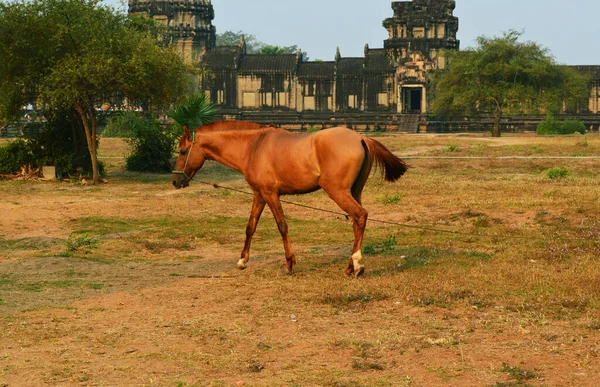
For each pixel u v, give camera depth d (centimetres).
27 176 3066
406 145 5350
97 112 3078
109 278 1122
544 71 7744
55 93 2755
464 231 1526
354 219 1039
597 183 2453
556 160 3525
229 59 9925
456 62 8144
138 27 3503
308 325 820
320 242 1457
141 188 2686
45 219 1844
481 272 1060
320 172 1049
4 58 2906
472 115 8956
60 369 681
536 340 744
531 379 637
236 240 1507
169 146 3438
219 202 2152
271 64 9875
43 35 2914
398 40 9712
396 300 919
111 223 1770
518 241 1355
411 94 10656
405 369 671
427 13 9738
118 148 5100
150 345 755
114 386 638
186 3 9925
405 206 1911
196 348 743
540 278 1009
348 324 821
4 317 875
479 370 663
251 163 1105
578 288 941
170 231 1606
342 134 1047
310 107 9869
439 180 2733
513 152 4262
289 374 661
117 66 2833
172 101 3156
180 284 1062
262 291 995
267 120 9806
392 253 1266
